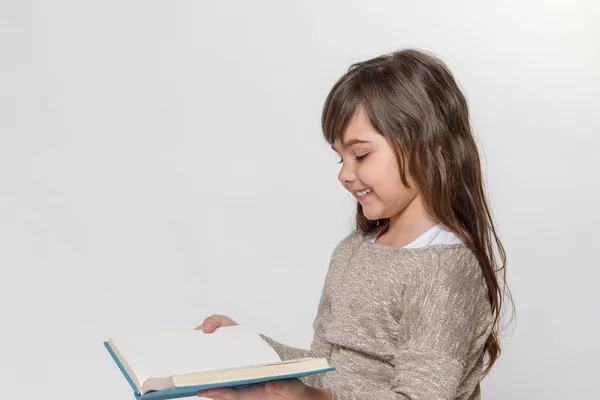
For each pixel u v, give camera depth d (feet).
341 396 3.21
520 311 8.42
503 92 9.17
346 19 8.83
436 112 3.60
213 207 8.59
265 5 8.68
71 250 8.28
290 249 8.64
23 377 7.79
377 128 3.51
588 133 9.28
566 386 7.98
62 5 8.41
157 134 8.56
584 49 9.32
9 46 8.36
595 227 9.05
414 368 3.26
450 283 3.42
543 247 8.92
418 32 9.02
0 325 7.95
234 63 8.66
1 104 8.34
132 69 8.52
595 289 8.71
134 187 8.50
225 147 8.66
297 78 8.75
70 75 8.43
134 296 8.25
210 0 8.60
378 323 3.58
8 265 8.14
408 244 3.67
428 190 3.59
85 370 7.88
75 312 8.09
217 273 8.45
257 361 3.08
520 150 9.15
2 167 8.31
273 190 8.71
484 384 7.93
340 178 3.68
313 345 4.09
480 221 3.73
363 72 3.64
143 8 8.51
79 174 8.42
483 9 9.12
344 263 4.03
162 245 8.45
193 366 3.01
